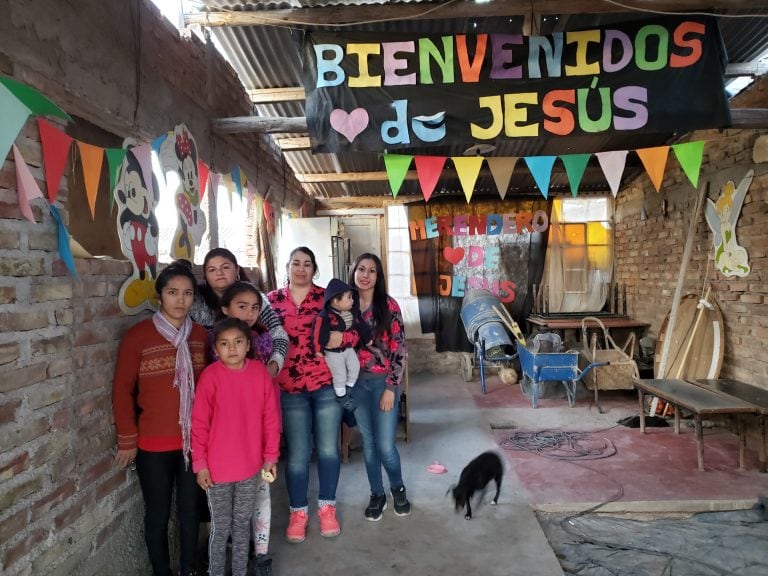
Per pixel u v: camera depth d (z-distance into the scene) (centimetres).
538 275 705
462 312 675
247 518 225
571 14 346
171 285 214
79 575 189
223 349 213
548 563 254
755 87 412
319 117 338
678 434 446
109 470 210
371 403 289
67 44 191
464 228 714
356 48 337
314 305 273
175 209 282
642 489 338
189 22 324
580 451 408
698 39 333
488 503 317
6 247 157
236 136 395
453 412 523
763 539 289
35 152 173
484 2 325
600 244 710
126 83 235
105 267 210
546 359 532
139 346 211
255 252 482
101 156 199
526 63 337
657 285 590
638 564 273
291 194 595
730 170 452
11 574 156
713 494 329
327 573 246
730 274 451
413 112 337
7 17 160
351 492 333
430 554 262
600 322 596
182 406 214
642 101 334
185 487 222
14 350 159
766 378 409
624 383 543
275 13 327
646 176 618
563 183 684
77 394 191
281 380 266
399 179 333
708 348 474
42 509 170
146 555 238
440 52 337
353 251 744
